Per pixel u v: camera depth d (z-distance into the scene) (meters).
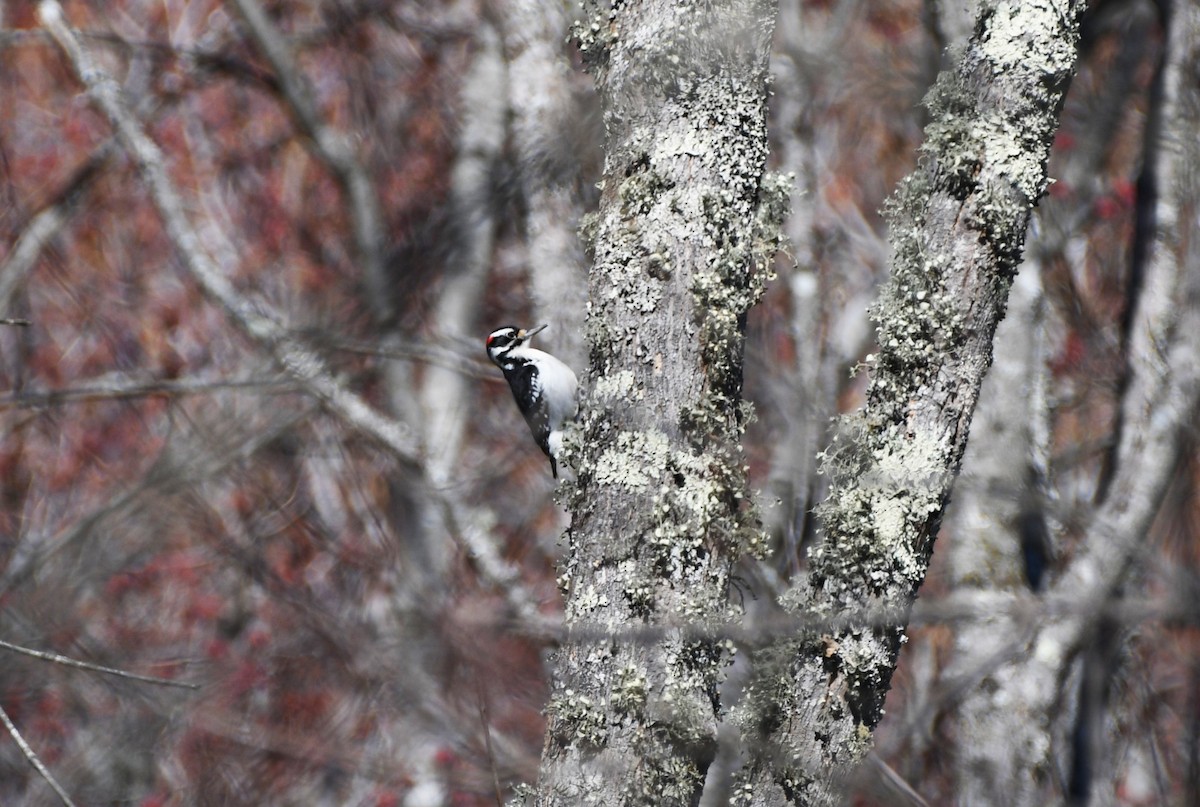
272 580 17.12
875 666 6.29
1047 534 12.02
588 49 7.20
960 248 6.38
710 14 6.87
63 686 17.72
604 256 6.85
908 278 6.41
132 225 22.67
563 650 6.64
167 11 24.02
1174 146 12.37
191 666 17.59
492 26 14.95
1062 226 14.09
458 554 13.14
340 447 16.66
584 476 6.70
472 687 11.56
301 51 22.28
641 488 6.55
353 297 16.03
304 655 16.53
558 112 13.41
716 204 6.77
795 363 13.48
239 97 23.08
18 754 17.66
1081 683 12.08
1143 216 12.52
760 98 6.98
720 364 6.68
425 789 15.20
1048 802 11.99
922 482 6.29
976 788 12.10
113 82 13.96
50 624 17.66
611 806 6.34
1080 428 13.34
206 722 17.02
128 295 21.98
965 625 12.29
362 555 16.86
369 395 16.73
